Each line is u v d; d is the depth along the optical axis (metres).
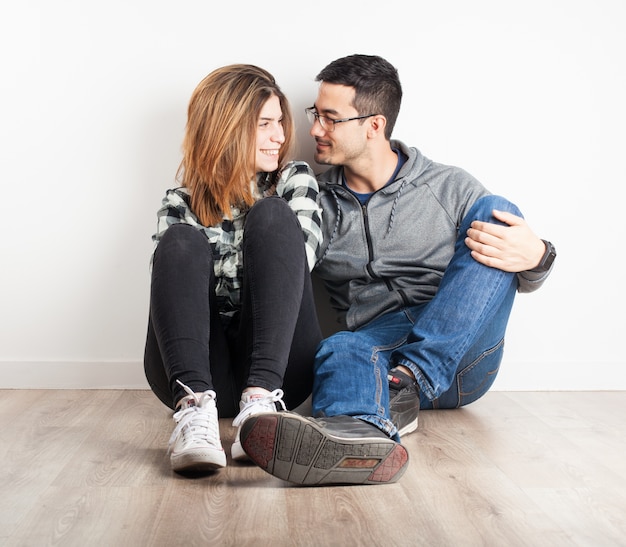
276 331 1.75
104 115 2.46
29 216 2.49
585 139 2.56
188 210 2.11
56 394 2.46
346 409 1.78
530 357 2.63
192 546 1.29
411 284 2.32
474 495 1.58
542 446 1.96
